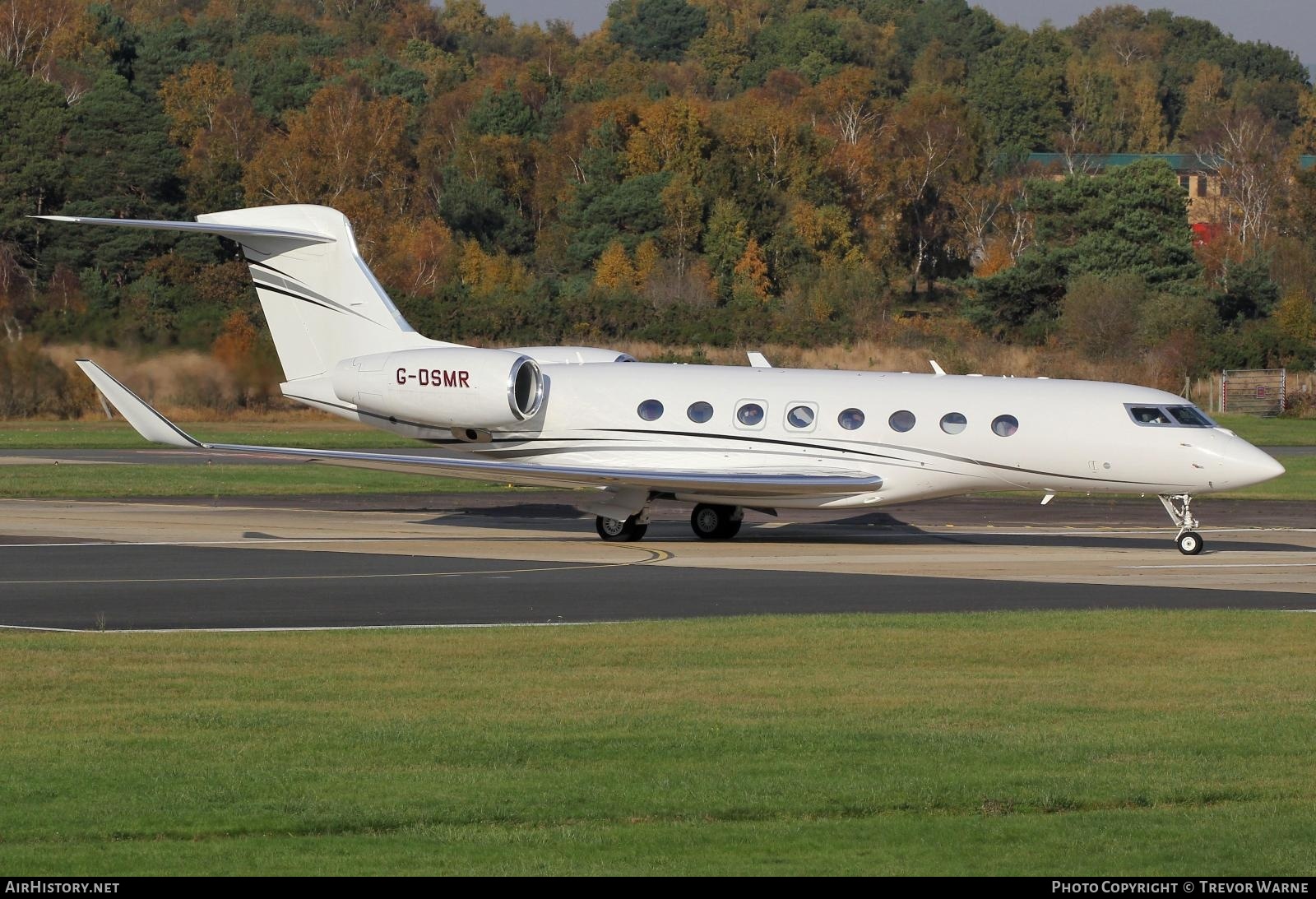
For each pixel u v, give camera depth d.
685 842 34.31
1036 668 54.09
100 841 34.12
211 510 117.12
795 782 38.94
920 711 47.09
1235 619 64.81
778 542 99.56
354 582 77.50
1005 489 97.31
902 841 34.59
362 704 47.78
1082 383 96.44
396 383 101.00
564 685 50.81
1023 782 39.12
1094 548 96.38
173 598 72.00
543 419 102.06
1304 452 184.88
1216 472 90.06
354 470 152.62
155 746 42.28
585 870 32.34
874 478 95.25
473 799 37.31
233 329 188.00
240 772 39.62
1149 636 60.66
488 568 83.75
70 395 185.88
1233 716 46.59
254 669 53.59
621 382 101.56
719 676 52.38
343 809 36.41
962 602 71.62
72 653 56.62
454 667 54.00
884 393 97.12
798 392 98.25
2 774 39.28
